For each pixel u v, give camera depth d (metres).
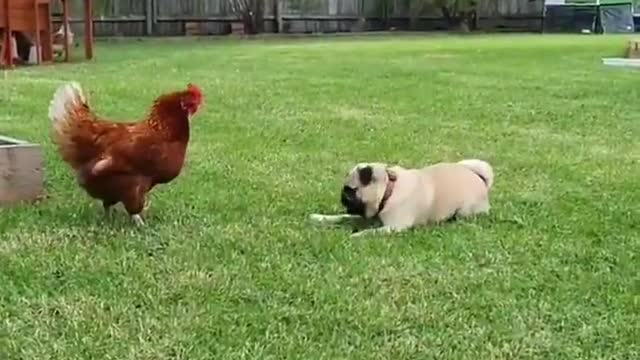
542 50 15.93
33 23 12.65
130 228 4.74
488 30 24.84
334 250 4.56
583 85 10.09
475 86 9.95
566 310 4.09
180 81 10.08
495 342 3.88
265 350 3.80
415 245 4.64
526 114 7.91
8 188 5.11
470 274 4.36
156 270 4.33
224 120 7.32
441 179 4.94
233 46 17.22
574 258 4.54
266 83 9.99
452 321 4.00
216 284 4.21
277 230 4.77
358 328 3.94
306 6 22.81
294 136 6.77
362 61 13.25
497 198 5.35
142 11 20.75
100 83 9.69
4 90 8.81
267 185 5.48
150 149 4.70
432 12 24.42
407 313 4.04
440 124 7.39
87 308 4.02
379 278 4.30
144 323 3.93
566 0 25.41
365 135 6.88
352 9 23.53
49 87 9.13
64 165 5.63
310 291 4.18
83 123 4.73
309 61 13.23
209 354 3.78
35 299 4.08
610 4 25.56
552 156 6.34
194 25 21.44
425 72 11.52
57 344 3.81
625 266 4.47
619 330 3.96
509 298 4.17
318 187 5.45
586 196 5.41
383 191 4.79
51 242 4.57
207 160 6.00
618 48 16.45
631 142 6.84
